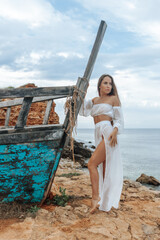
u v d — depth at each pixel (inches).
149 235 123.6
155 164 745.6
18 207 142.6
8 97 132.4
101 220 134.6
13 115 463.5
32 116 493.4
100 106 151.4
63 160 543.2
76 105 146.7
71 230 120.2
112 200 147.9
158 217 149.9
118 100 156.3
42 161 144.3
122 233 121.9
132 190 219.5
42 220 130.7
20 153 139.0
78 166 499.2
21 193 147.0
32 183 146.7
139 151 1282.0
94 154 147.7
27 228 120.0
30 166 142.8
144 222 141.1
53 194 171.0
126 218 143.8
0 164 137.3
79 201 171.9
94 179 145.2
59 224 127.6
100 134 150.3
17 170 140.9
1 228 119.9
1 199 143.5
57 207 151.0
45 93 139.2
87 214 143.0
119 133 147.6
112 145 145.9
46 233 115.3
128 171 603.2
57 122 595.5
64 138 147.5
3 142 134.0
